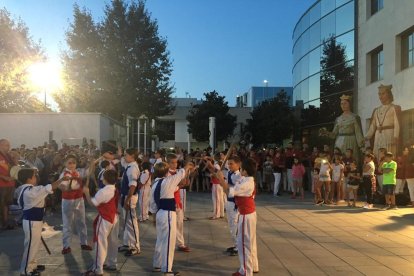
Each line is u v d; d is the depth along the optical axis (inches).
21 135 938.7
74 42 1460.4
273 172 749.9
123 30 1457.9
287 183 786.2
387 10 781.9
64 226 330.3
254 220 259.8
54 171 564.7
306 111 1247.5
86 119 938.1
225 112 1604.3
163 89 1505.9
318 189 610.2
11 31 1331.2
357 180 579.8
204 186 794.2
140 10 1476.4
